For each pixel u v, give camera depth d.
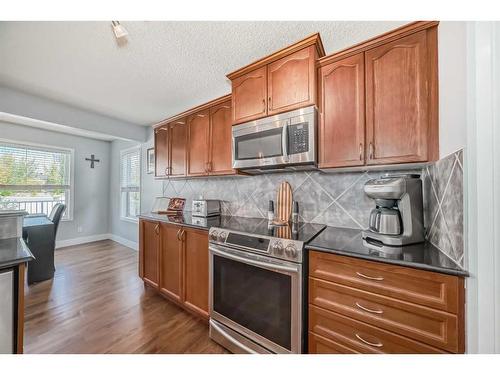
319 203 1.92
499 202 0.76
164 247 2.28
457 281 0.88
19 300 1.07
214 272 1.71
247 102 1.84
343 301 1.16
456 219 0.94
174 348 1.60
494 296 0.77
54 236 2.88
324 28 1.54
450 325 0.89
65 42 1.68
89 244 4.55
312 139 1.50
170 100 2.79
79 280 2.78
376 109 1.34
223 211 2.64
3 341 1.02
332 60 1.50
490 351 0.78
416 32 1.23
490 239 0.78
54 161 4.29
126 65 2.01
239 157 1.89
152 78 2.25
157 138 2.99
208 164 2.30
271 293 1.38
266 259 1.39
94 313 2.04
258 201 2.34
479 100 0.80
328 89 1.51
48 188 4.21
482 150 0.79
